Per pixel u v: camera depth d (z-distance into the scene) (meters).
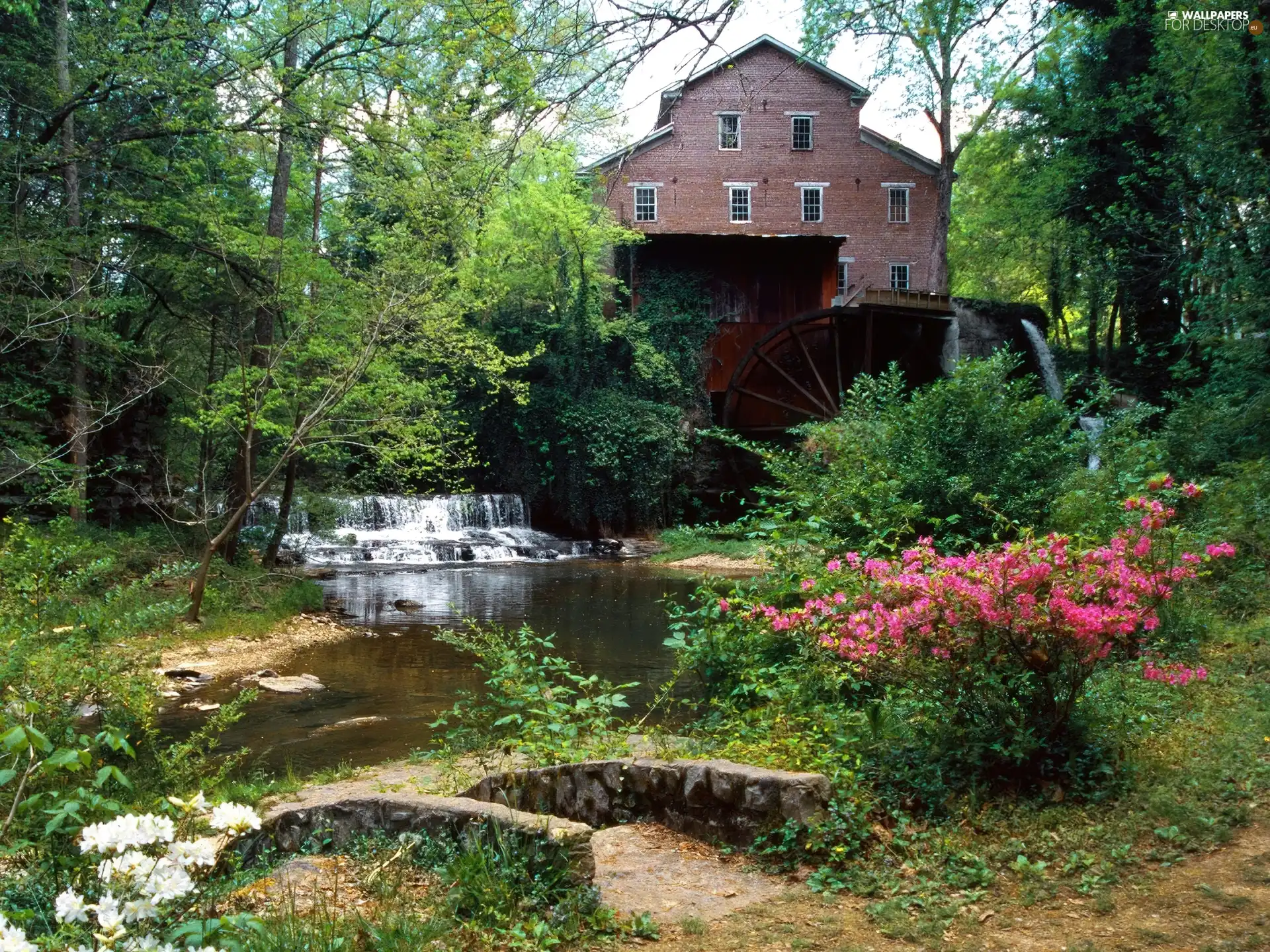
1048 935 3.45
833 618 5.40
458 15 4.76
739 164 37.94
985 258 39.88
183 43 13.74
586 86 4.12
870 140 38.47
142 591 13.40
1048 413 9.45
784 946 3.44
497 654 6.53
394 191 14.40
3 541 11.70
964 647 4.82
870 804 4.48
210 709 9.85
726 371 33.91
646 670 11.52
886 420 9.88
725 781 4.59
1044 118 29.47
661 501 31.88
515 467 31.50
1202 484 9.90
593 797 5.11
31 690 5.02
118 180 16.42
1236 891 3.65
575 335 31.55
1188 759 4.90
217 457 19.69
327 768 7.55
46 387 16.11
